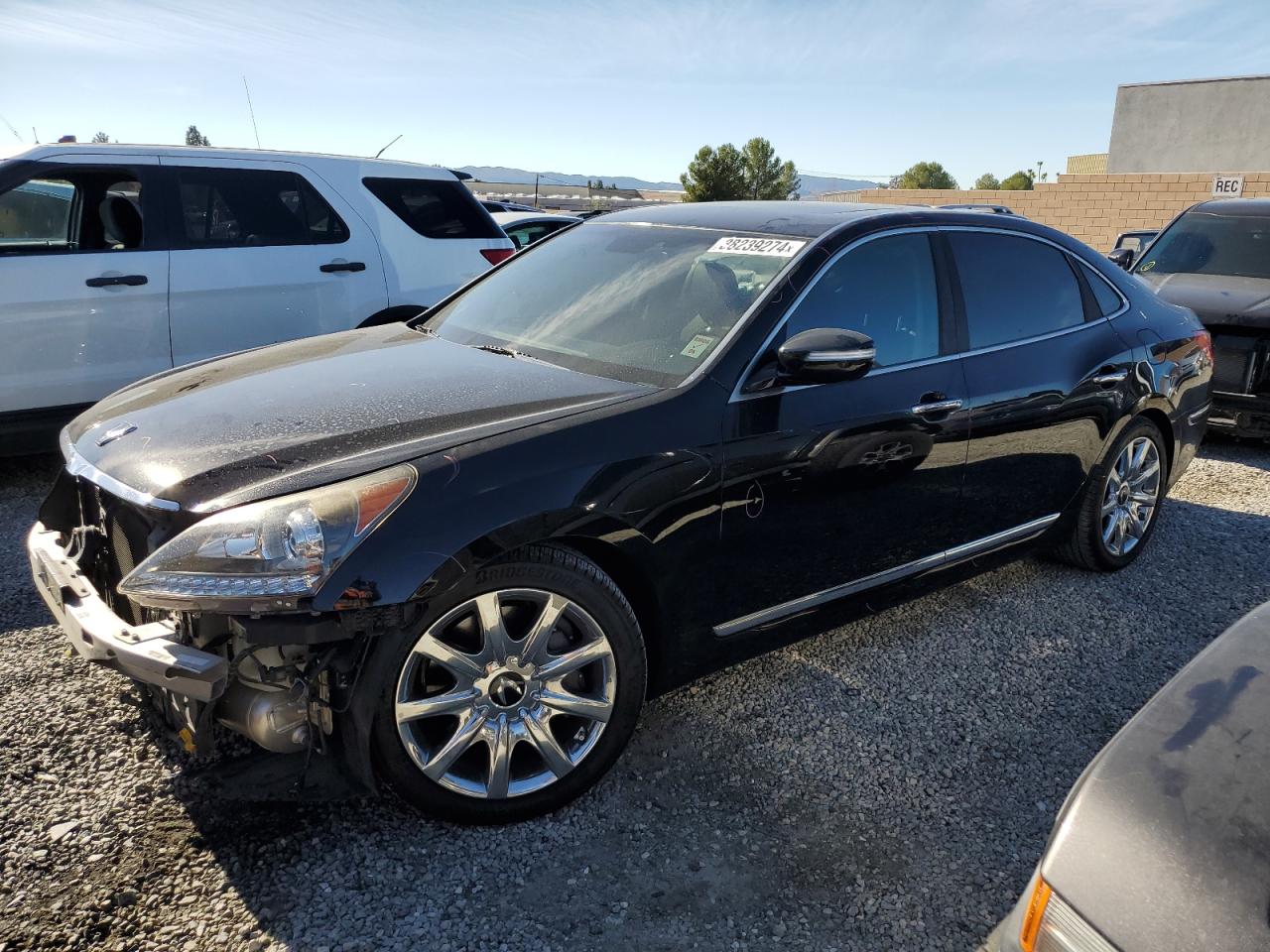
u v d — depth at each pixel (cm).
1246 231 777
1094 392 392
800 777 284
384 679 229
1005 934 155
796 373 283
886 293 330
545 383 289
